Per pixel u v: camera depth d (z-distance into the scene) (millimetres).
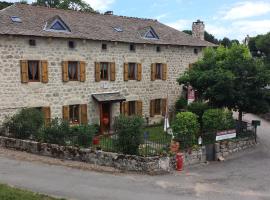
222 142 19625
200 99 24234
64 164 15695
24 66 21016
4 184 11852
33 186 12414
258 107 22141
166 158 16031
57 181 13227
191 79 23188
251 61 22938
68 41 22688
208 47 27281
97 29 24594
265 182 15203
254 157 19859
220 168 17359
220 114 20344
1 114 20406
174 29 30516
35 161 15898
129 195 12305
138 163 15406
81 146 17203
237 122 22328
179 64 28953
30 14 22656
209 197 12805
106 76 24938
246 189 14125
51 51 22031
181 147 17672
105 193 12312
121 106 25781
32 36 20969
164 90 28266
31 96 21469
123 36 25328
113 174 14750
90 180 13680
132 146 15914
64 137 17703
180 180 14766
